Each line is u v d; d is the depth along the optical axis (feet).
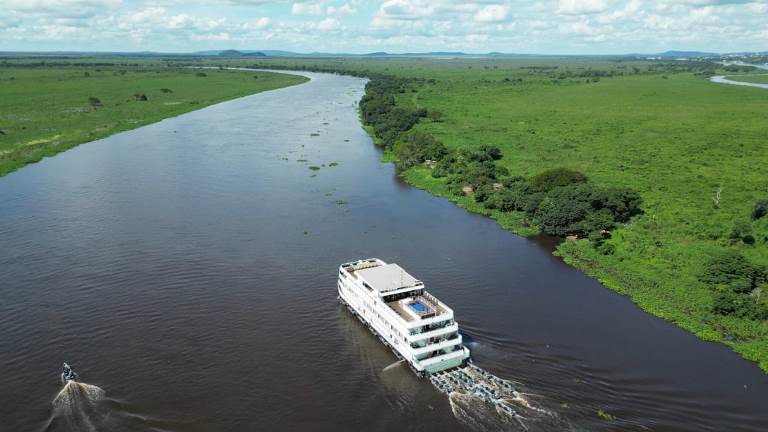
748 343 228.22
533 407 187.83
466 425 179.32
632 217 374.63
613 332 237.25
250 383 199.52
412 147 553.64
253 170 501.56
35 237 329.11
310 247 323.78
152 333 229.25
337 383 200.95
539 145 606.14
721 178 464.65
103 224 353.51
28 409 184.34
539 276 292.81
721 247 323.16
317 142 639.76
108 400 188.65
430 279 286.25
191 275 282.77
